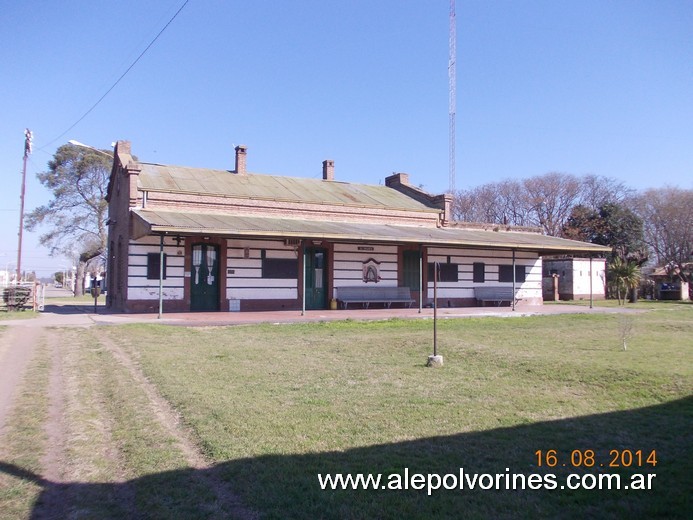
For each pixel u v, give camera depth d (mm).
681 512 4176
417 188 31062
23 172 34469
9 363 9914
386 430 6129
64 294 61875
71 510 4230
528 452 5449
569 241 28594
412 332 15883
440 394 7891
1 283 22312
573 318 21719
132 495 4500
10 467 5078
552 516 4113
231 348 12172
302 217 24453
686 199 44188
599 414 6828
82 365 9781
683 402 7309
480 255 28328
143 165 25031
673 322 19516
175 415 6730
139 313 20000
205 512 4125
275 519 3998
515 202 58250
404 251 26312
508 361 10391
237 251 22188
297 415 6672
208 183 24062
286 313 21016
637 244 47812
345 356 11328
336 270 24422
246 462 5090
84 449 5512
